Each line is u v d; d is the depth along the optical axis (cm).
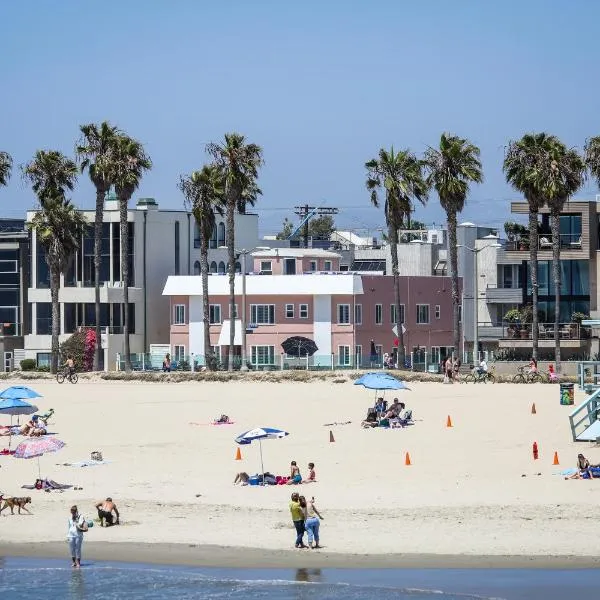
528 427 16625
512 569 10169
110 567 10694
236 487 13325
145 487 13450
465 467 14138
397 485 13225
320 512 12012
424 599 9494
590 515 11644
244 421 18225
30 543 11506
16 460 15238
